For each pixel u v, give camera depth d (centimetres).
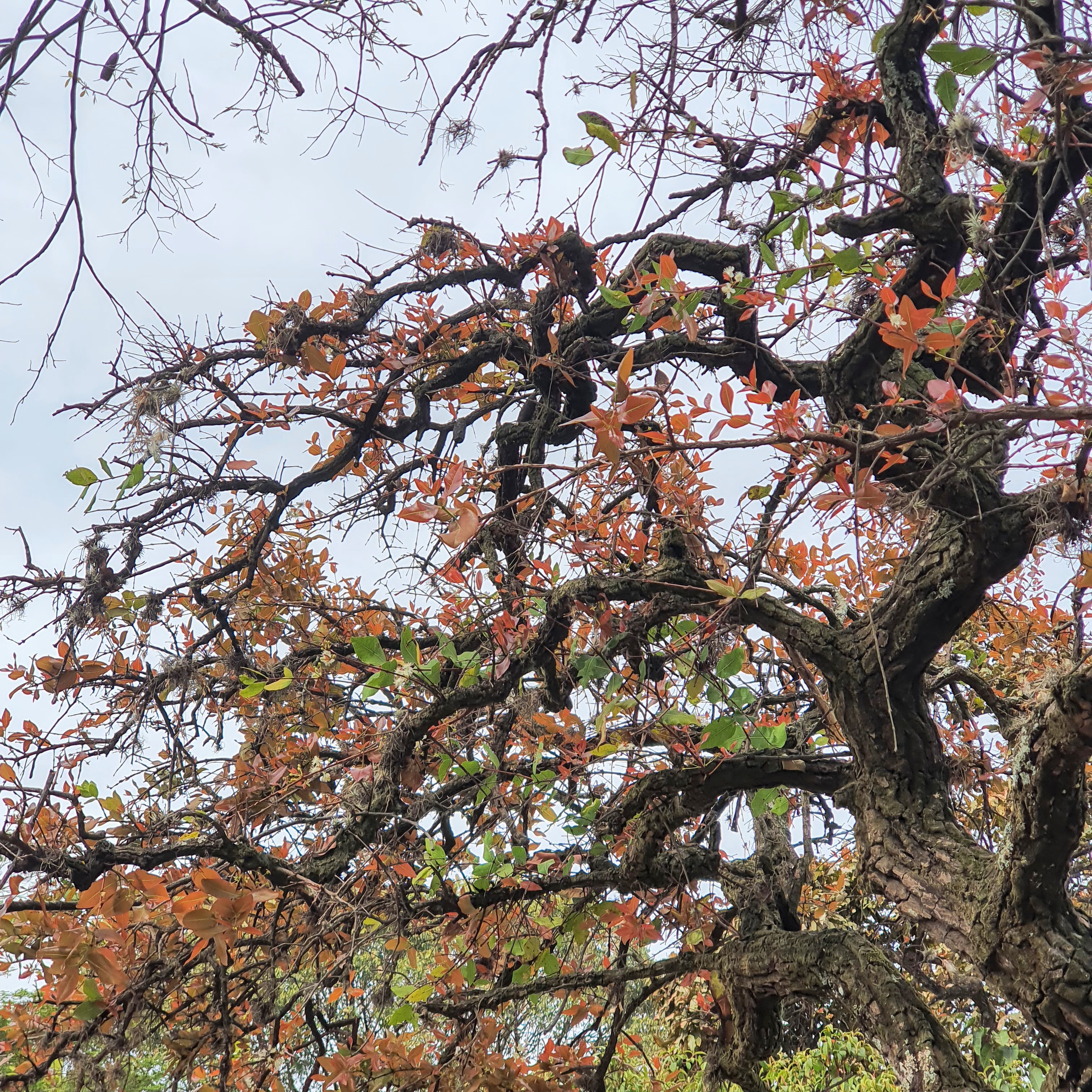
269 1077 335
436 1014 378
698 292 301
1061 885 255
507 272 476
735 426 241
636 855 381
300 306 414
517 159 357
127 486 367
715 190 363
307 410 414
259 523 479
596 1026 431
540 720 367
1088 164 270
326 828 378
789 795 454
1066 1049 249
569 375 414
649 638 363
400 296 460
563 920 409
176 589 392
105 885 265
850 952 329
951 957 417
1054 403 207
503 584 403
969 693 458
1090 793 416
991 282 297
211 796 353
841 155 377
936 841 305
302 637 464
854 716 327
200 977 346
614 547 355
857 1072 666
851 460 244
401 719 374
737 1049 388
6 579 344
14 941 260
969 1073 282
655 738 377
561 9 285
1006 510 278
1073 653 242
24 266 192
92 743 376
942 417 202
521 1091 344
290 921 356
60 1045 278
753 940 374
